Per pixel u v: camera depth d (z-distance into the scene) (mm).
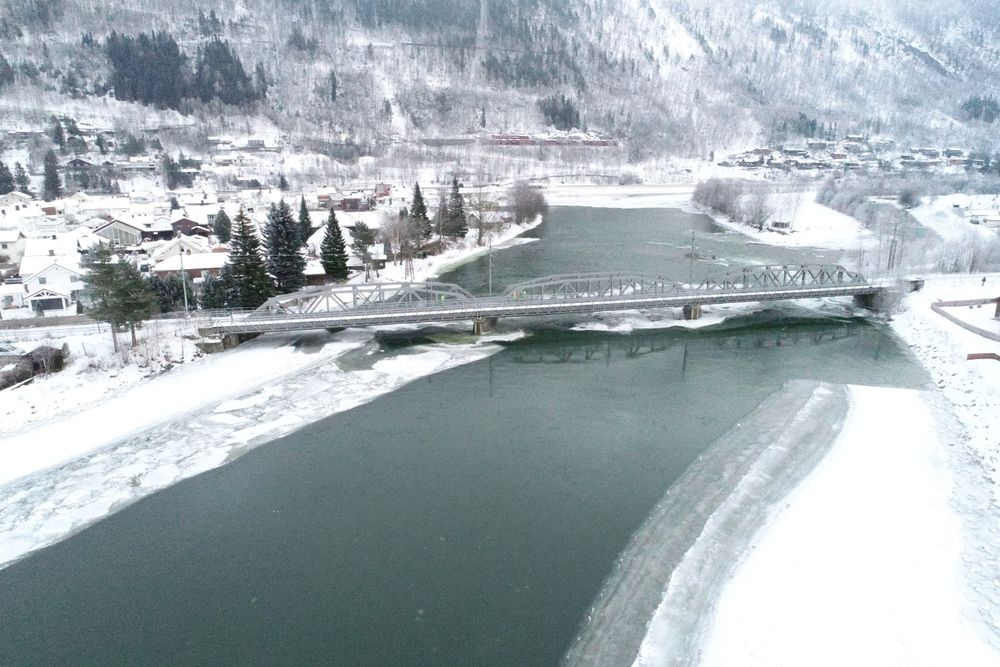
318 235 101125
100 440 45219
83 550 34062
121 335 59219
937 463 40469
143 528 35875
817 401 50750
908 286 79688
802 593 29641
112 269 54750
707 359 62281
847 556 32031
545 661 26500
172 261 83875
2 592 31047
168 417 48750
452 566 32375
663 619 28516
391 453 43688
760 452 42719
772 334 70500
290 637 27969
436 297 80625
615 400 52188
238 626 28719
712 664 26047
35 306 70562
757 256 108812
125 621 29125
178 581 31625
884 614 28266
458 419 48781
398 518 36375
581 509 36938
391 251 101562
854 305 80750
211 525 36062
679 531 34562
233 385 54656
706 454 42875
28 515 37000
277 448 44469
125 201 135750
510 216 135625
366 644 27547
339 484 40000
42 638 28250
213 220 121000
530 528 35281
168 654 27266
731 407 50562
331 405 51344
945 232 119938
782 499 37156
